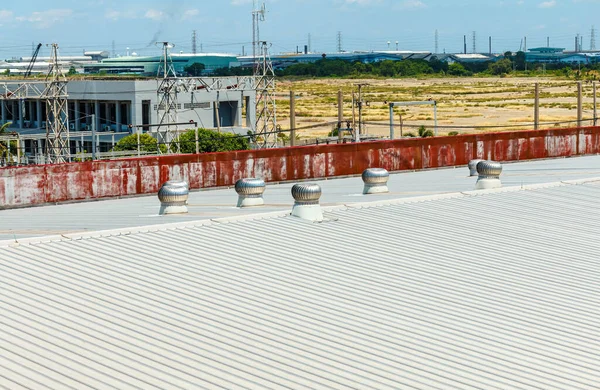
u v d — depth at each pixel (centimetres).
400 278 1755
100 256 1803
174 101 8725
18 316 1462
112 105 10800
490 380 1312
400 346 1420
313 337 1436
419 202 2406
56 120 7531
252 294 1617
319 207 2162
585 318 1595
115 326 1439
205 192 3612
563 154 4575
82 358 1311
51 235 1975
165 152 8144
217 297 1595
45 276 1669
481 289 1717
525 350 1435
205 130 8712
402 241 2005
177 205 2442
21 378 1233
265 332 1444
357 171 4050
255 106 10844
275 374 1288
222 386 1239
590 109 16900
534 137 4462
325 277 1733
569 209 2384
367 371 1316
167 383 1239
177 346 1371
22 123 11375
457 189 2881
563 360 1405
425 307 1602
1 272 1680
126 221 2345
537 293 1711
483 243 2025
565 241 2077
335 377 1288
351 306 1584
